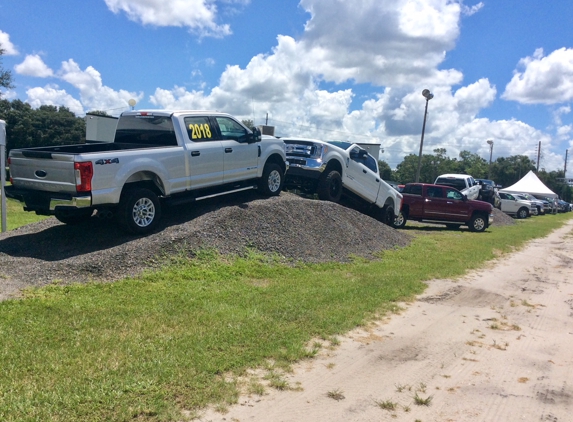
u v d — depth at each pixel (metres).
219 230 8.70
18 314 5.19
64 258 7.35
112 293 6.18
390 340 5.69
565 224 29.47
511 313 7.26
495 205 32.75
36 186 7.71
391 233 13.46
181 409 3.69
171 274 7.12
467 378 4.72
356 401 4.09
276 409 3.85
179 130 8.85
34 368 4.03
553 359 5.38
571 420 3.96
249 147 10.35
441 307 7.31
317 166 12.35
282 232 9.66
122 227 8.02
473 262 11.34
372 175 14.71
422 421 3.81
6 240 8.28
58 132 60.38
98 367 4.13
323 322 5.94
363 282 8.19
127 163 7.79
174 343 4.80
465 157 112.00
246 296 6.66
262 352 4.84
